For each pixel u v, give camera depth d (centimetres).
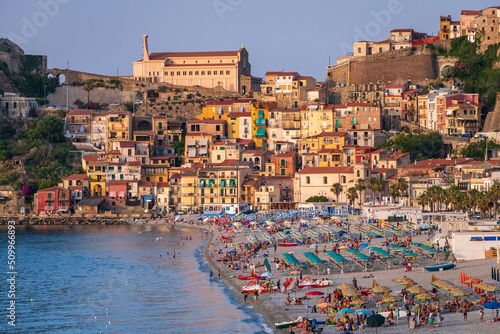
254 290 16375
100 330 14488
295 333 13250
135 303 16562
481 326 12506
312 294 15550
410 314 13000
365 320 13150
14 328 14800
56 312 15975
